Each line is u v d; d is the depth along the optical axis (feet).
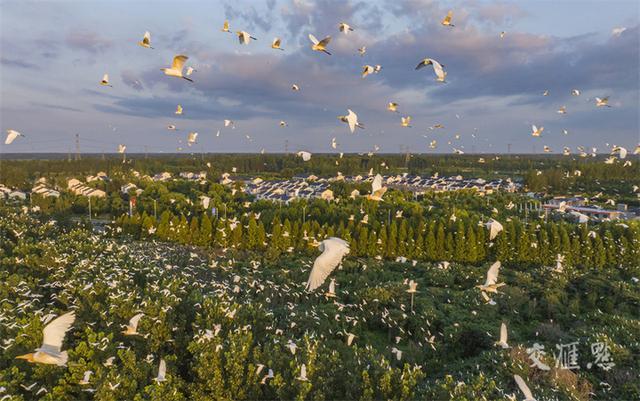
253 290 149.79
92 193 369.91
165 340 93.09
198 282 143.43
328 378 78.38
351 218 221.87
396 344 120.98
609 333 110.52
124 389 70.90
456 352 113.50
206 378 78.23
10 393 68.54
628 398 87.61
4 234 192.75
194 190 378.94
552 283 158.30
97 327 98.63
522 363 89.71
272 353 85.05
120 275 122.31
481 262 208.13
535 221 250.16
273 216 254.68
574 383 88.94
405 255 212.02
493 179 540.11
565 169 513.86
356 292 144.15
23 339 81.20
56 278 124.67
